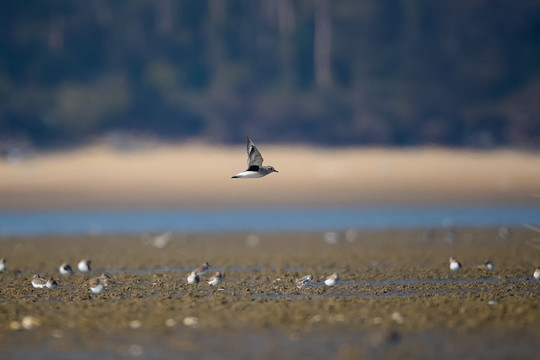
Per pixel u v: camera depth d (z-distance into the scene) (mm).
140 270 37250
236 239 55281
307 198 84375
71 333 23062
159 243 49969
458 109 135250
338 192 86938
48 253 45969
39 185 87625
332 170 96875
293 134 123438
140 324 23953
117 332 23125
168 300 27562
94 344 21922
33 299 28188
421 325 23516
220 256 43688
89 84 132125
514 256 41719
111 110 119562
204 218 72312
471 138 123062
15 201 80938
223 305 26500
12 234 59781
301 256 43188
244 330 23141
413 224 66812
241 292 29562
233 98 127625
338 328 23266
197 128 124812
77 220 70500
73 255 44625
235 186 89062
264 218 71938
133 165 97812
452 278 33156
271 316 24688
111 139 110938
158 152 107312
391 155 106750
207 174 94000
